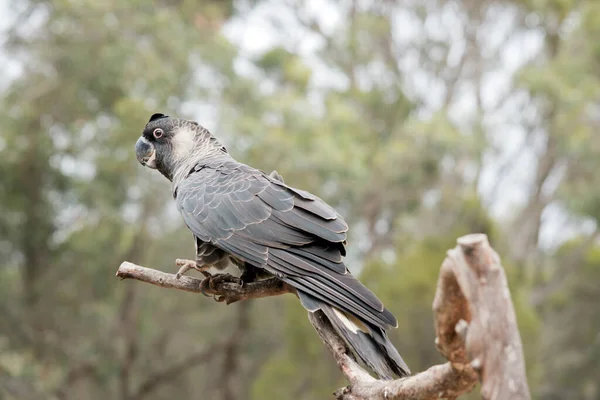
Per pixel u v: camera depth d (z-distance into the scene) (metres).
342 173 16.72
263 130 16.38
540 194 25.20
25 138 17.48
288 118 17.42
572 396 21.94
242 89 17.41
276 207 5.75
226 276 5.80
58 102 17.27
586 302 23.33
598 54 21.55
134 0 17.06
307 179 16.52
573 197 21.73
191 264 5.95
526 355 14.14
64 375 18.12
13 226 17.95
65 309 18.44
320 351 15.02
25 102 17.27
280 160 16.19
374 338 4.82
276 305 18.91
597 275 23.56
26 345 18.25
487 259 3.59
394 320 4.85
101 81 16.77
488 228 18.58
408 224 19.50
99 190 16.83
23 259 18.64
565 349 22.78
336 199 17.91
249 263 5.77
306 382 15.03
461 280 3.64
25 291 18.56
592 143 20.33
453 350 3.86
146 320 18.70
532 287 24.09
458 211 18.89
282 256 5.51
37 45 17.16
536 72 20.67
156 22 17.00
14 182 17.72
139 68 16.50
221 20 19.70
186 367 19.09
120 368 18.45
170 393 20.22
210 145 7.01
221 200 5.96
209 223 5.91
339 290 5.11
